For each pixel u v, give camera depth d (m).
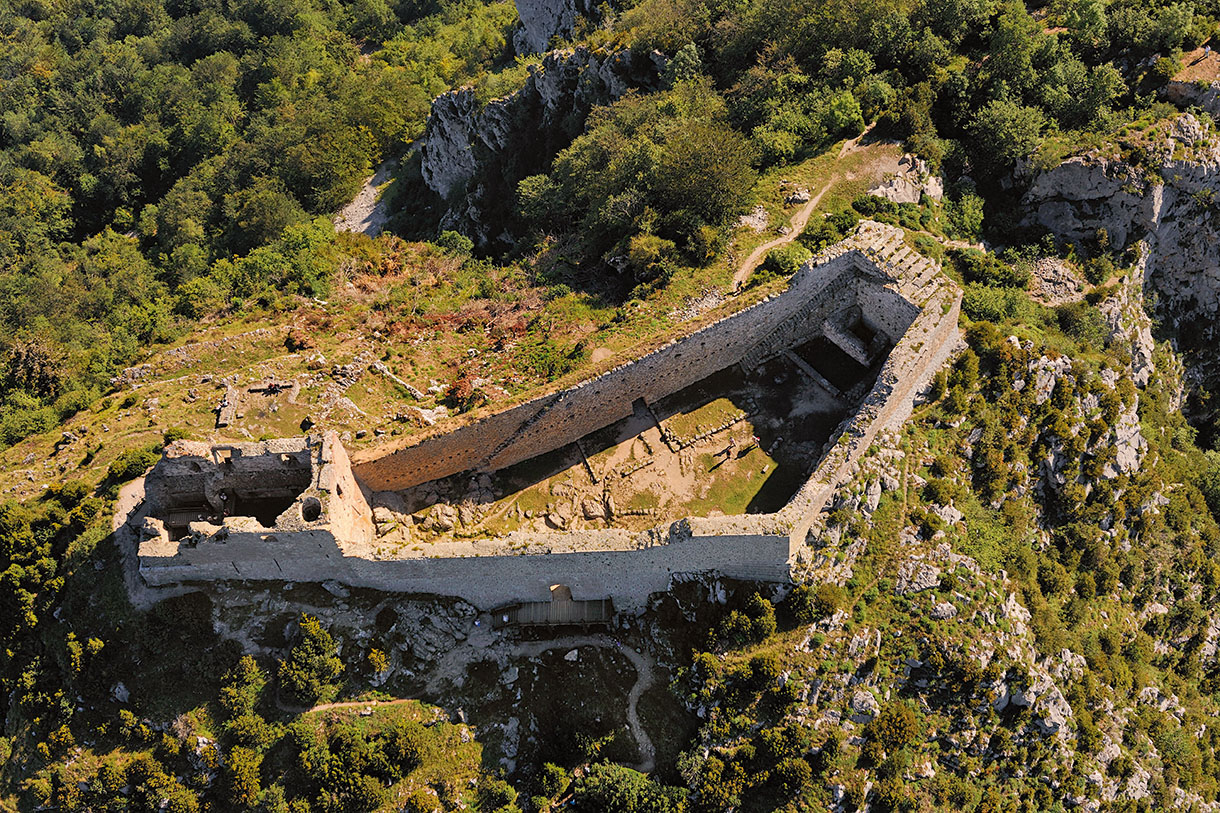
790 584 52.47
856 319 61.88
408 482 57.41
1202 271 72.62
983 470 57.22
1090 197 68.75
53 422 67.56
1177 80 71.62
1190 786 58.62
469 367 66.56
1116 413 61.25
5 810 53.28
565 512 56.69
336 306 76.00
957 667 51.09
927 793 50.91
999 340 59.03
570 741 52.78
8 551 56.09
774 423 58.91
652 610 54.28
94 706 52.81
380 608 54.09
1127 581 61.78
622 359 57.50
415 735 51.72
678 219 68.38
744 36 83.75
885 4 77.44
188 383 68.38
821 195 69.81
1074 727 54.34
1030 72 73.56
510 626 54.94
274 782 51.41
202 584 53.69
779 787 50.03
